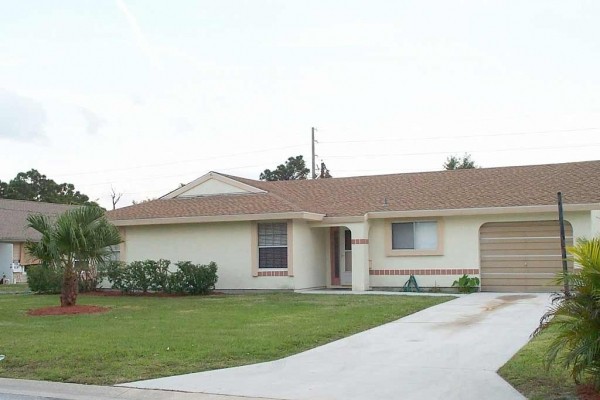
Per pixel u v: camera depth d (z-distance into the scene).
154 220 23.89
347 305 17.44
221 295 22.16
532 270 21.52
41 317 16.14
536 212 21.06
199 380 9.19
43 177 75.50
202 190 25.47
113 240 18.33
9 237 39.06
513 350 10.95
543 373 8.92
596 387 7.71
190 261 23.61
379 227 23.45
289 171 68.75
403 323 14.37
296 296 20.48
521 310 16.03
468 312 15.95
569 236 21.06
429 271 22.64
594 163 24.67
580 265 8.16
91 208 18.06
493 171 25.48
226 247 23.42
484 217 22.02
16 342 12.08
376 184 26.41
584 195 21.05
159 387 8.86
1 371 9.98
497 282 21.95
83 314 16.59
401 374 9.39
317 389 8.61
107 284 24.52
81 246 17.44
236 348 11.28
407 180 26.28
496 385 8.57
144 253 24.66
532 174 24.31
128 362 10.28
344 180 27.77
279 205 22.61
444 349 11.23
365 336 12.73
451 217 22.45
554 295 10.42
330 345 11.82
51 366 10.13
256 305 18.00
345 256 24.45
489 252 22.11
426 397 8.09
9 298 22.44
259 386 8.81
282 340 12.01
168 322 14.64
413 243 23.03
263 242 22.97
